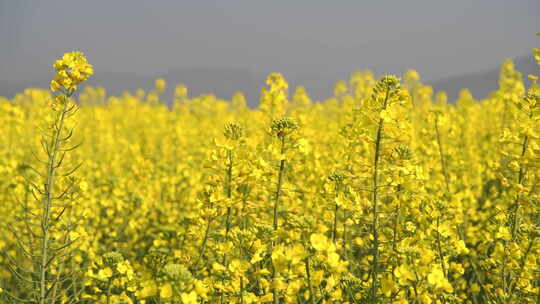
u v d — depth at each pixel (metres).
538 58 4.42
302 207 6.08
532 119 4.30
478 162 9.92
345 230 4.91
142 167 9.43
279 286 3.25
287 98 6.93
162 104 26.02
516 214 4.31
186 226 5.40
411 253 3.30
